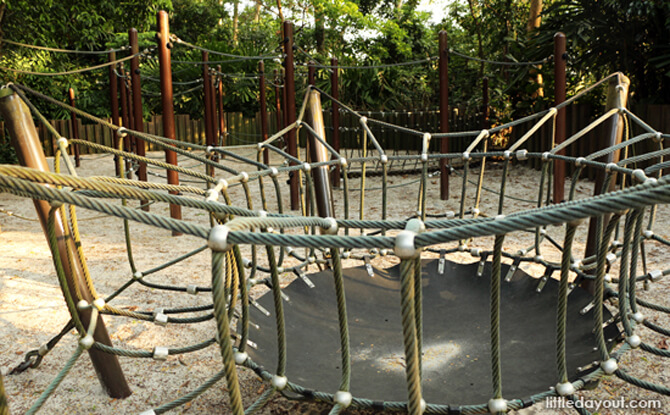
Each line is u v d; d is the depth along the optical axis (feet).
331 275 6.75
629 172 5.36
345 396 3.20
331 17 47.50
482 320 6.15
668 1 18.21
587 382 3.85
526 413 5.05
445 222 3.09
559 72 13.51
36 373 6.07
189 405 5.38
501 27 30.83
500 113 27.22
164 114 13.47
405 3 53.47
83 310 5.24
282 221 2.71
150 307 8.01
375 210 15.40
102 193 3.83
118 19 33.17
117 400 5.50
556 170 13.61
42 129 33.73
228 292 4.99
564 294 3.27
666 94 20.34
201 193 4.49
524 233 12.20
